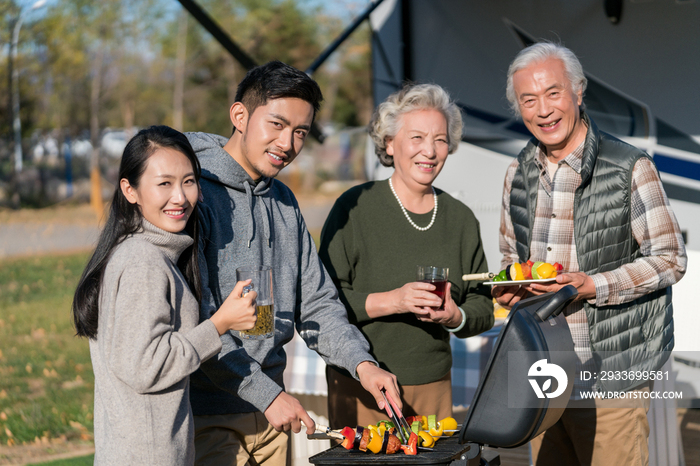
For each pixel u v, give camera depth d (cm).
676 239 201
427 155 215
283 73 170
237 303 150
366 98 2342
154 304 140
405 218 226
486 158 432
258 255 180
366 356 181
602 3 391
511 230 242
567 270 215
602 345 204
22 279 1048
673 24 375
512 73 215
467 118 436
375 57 464
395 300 207
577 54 402
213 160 179
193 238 162
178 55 2136
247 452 179
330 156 2325
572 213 215
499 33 423
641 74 386
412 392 218
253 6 2206
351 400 217
